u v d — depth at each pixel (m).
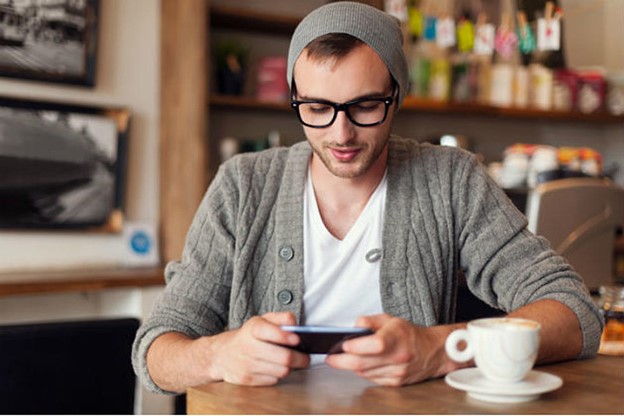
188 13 3.21
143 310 2.89
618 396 1.08
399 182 1.50
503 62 4.00
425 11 3.45
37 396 2.23
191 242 1.52
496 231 1.48
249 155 1.58
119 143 3.26
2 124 3.02
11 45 3.02
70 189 3.16
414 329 1.16
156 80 3.38
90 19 3.18
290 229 1.46
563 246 2.13
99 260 3.25
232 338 1.20
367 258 1.47
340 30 1.30
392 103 1.32
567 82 4.16
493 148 4.34
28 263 3.10
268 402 1.05
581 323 1.30
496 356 1.06
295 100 1.41
